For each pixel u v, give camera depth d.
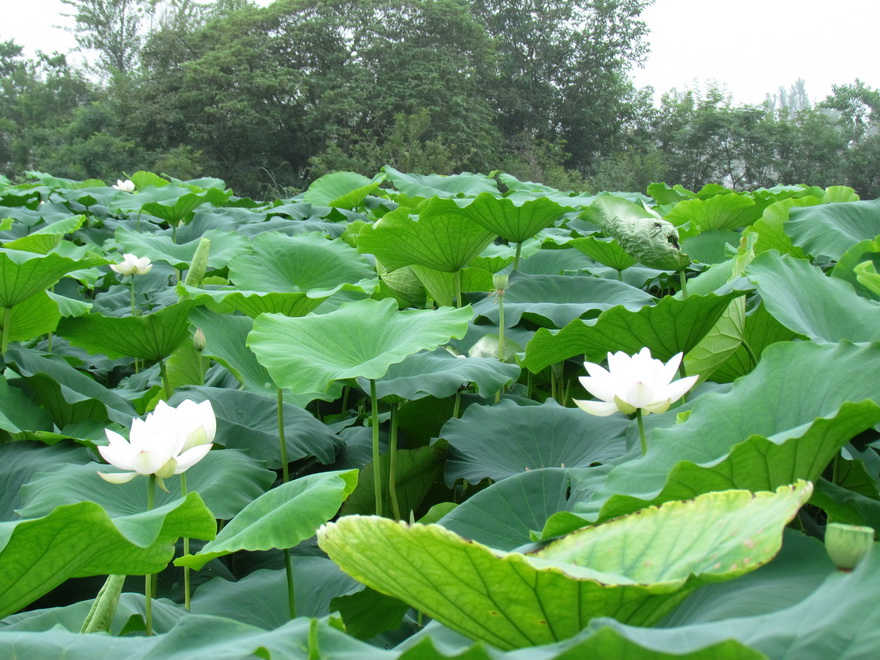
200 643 1.47
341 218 7.62
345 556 1.33
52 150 44.53
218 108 43.72
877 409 1.54
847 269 3.85
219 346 3.58
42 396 3.50
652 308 2.80
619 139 55.94
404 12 46.41
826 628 0.94
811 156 50.53
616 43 54.06
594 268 5.06
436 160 37.94
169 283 6.22
